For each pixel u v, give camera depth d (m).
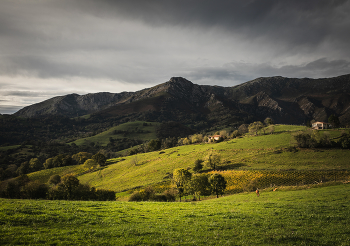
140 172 109.50
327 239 14.20
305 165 79.44
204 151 125.00
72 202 25.97
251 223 18.16
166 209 24.17
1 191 53.12
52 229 14.58
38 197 51.34
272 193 44.00
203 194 62.88
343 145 90.06
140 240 13.58
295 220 19.00
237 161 97.00
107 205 25.34
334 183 44.81
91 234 14.28
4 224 14.62
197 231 15.95
